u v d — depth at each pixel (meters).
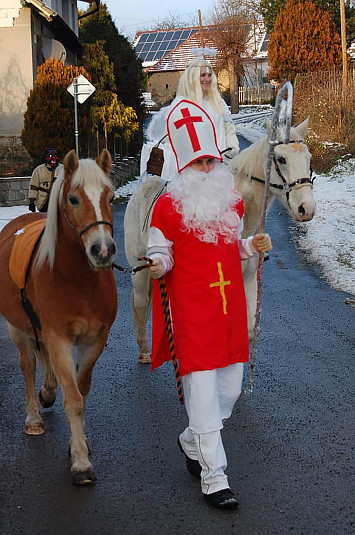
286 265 10.49
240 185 5.49
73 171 3.82
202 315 3.69
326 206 15.07
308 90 24.73
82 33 26.92
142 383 5.80
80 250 3.94
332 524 3.57
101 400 5.41
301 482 4.04
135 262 6.04
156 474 4.18
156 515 3.69
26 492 3.97
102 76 22.03
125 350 6.76
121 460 4.37
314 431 4.77
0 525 3.61
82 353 4.34
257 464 4.27
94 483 4.06
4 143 20.66
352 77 24.94
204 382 3.69
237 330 3.80
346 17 38.97
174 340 3.82
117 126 22.22
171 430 4.83
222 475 3.76
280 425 4.87
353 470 4.18
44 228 4.60
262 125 36.97
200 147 3.75
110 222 3.76
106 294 4.23
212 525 3.57
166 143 5.82
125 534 3.50
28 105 17.58
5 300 4.80
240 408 5.18
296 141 5.36
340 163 20.03
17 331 4.83
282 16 34.41
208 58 5.81
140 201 5.92
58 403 5.39
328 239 11.98
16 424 4.97
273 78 35.00
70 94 17.47
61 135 17.59
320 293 8.78
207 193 3.69
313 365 6.13
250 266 5.38
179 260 3.77
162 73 55.94
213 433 3.72
